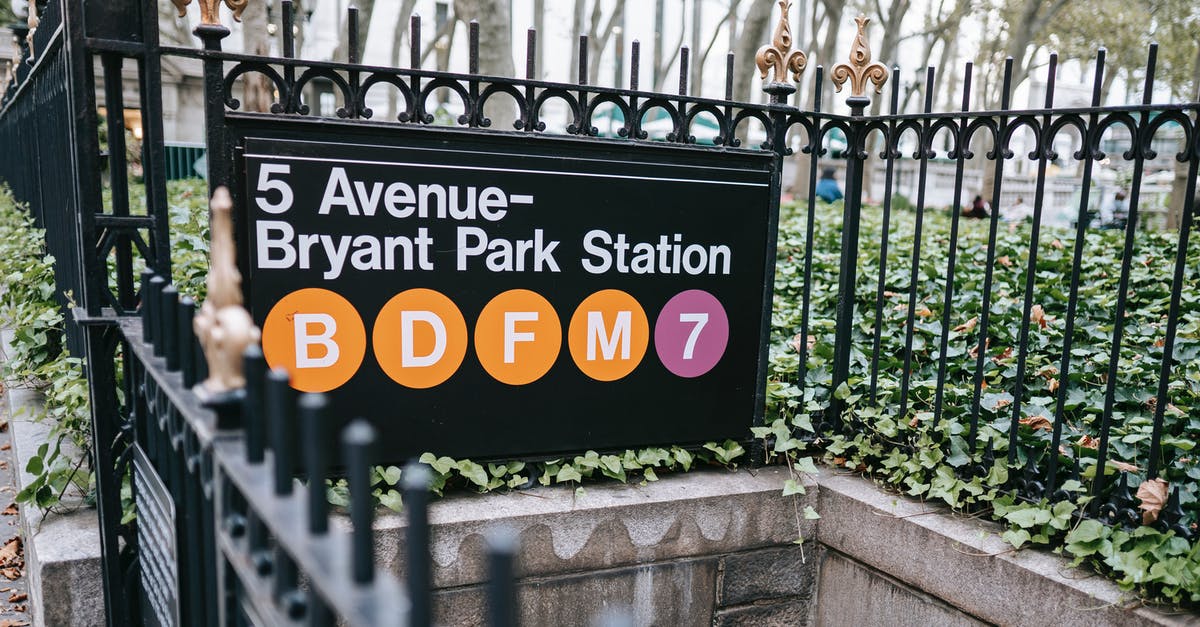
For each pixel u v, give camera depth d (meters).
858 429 3.22
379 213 2.50
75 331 3.32
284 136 2.40
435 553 2.52
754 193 3.00
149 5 2.33
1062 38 24.94
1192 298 4.52
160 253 2.46
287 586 1.12
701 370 3.01
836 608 3.06
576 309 2.79
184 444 1.68
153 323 1.86
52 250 4.11
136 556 2.49
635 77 2.77
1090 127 2.44
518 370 2.74
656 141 2.83
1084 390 3.41
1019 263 5.69
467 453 2.72
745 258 3.02
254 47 10.13
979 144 29.92
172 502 1.83
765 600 3.05
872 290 5.07
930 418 3.10
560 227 2.72
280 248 2.41
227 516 1.37
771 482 3.01
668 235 2.88
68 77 2.34
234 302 1.31
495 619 0.77
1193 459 2.80
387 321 2.55
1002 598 2.48
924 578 2.70
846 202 3.21
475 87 2.60
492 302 2.67
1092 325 4.13
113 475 2.42
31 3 4.54
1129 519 2.39
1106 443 2.48
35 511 2.66
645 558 2.81
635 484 2.91
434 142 2.55
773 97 3.05
